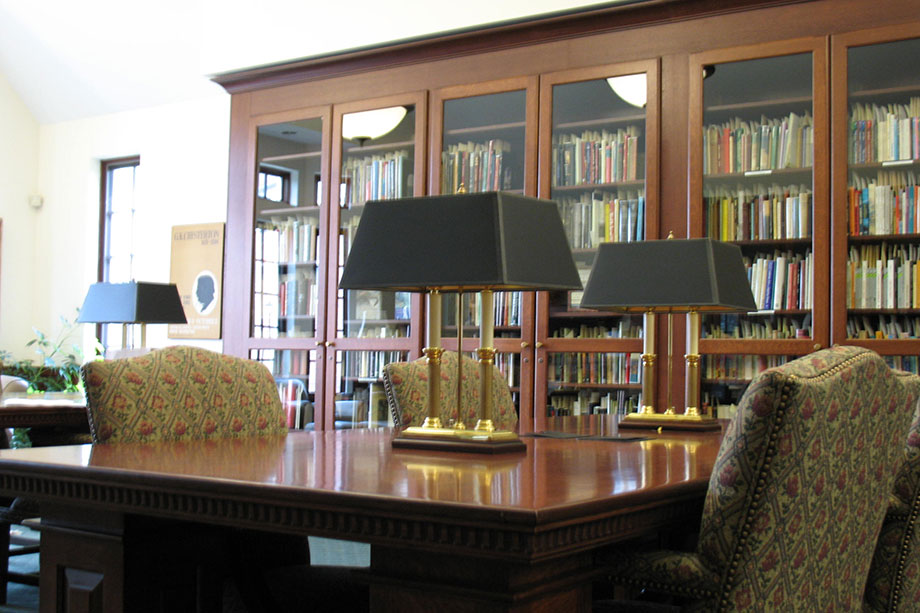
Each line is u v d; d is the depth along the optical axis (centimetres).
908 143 404
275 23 566
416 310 511
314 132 554
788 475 135
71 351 763
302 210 556
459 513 115
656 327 449
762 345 426
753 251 432
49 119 780
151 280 705
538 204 186
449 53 509
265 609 191
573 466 164
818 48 420
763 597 138
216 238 662
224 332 583
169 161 700
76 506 163
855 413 148
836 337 413
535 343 477
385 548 129
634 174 459
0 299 770
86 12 678
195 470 150
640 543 179
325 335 543
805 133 422
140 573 160
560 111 477
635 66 459
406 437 193
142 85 704
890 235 406
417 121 518
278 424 245
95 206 763
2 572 330
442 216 180
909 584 198
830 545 151
